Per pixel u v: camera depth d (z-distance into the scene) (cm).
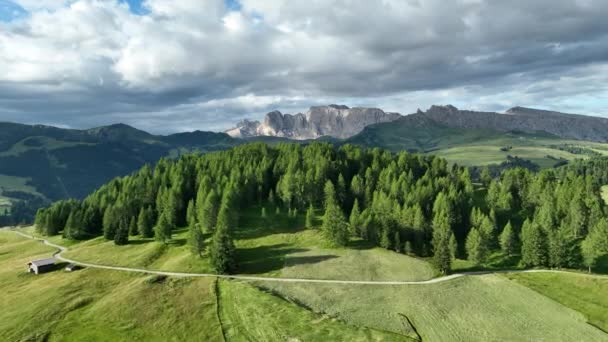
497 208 17700
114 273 11144
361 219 14125
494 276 10406
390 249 13675
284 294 9269
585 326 7669
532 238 12762
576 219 15088
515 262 13300
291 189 16725
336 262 11344
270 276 10581
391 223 14275
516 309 8375
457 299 8862
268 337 7275
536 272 10888
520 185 19638
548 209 15588
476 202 18900
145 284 9894
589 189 18525
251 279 10356
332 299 8906
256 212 16388
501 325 7694
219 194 15762
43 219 18175
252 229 14550
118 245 14225
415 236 14425
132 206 17300
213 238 11375
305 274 10569
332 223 12988
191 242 12081
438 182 19288
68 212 18938
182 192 17525
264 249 12656
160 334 7650
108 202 18550
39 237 17775
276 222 15188
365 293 9225
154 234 15225
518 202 18812
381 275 10388
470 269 12625
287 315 8006
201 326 7862
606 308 8481
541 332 7456
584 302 8788
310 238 13562
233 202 15150
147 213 15500
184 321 8088
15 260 13550
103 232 16700
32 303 9169
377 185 18850
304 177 17325
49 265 11756
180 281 10262
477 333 7400
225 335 7475
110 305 8844
